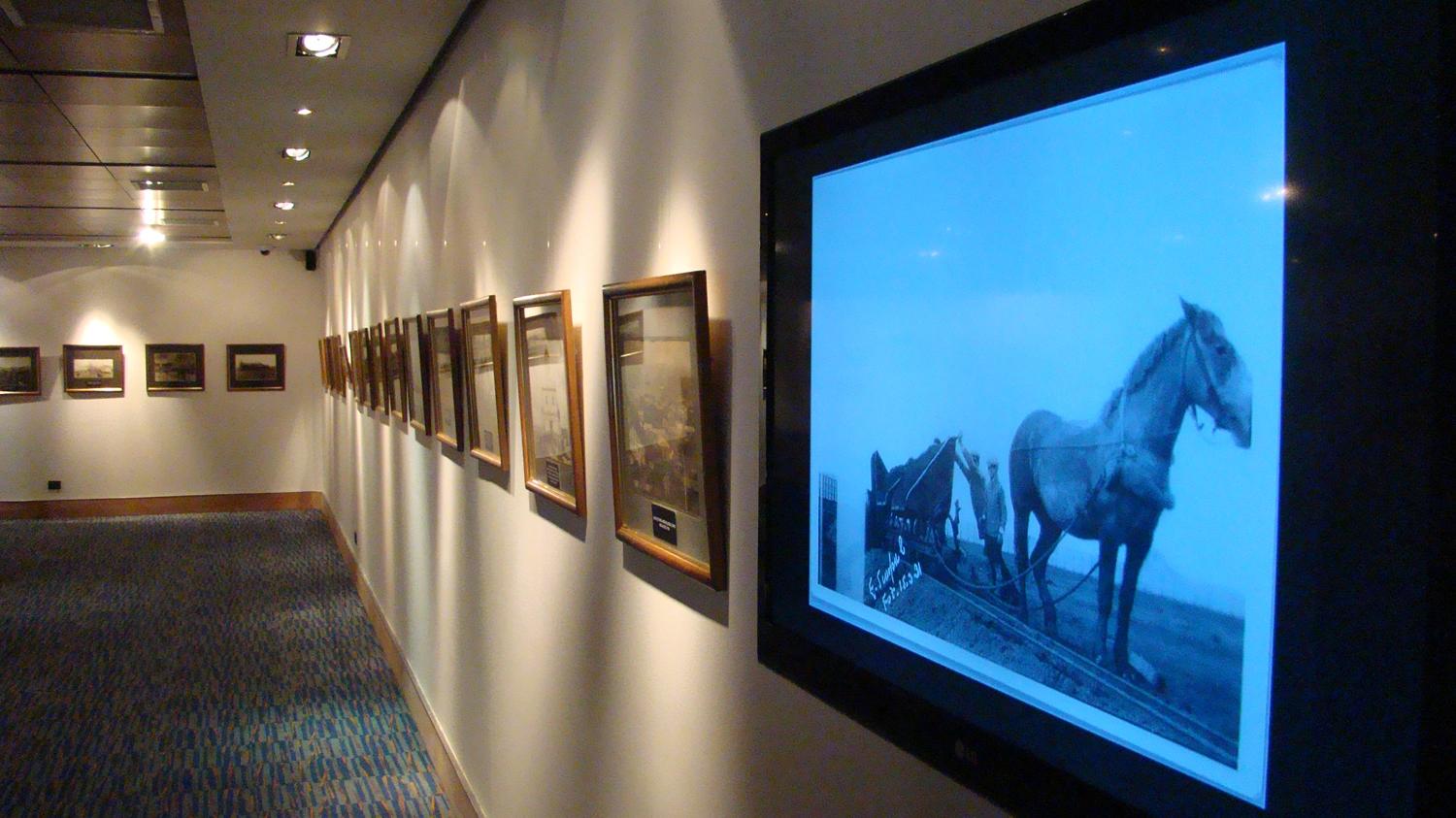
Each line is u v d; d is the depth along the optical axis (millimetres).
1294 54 603
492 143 2912
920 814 1012
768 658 1242
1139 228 708
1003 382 841
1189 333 670
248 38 3191
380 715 4559
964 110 877
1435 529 525
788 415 1182
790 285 1169
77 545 8438
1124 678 730
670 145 1633
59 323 9609
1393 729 552
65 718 4477
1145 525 705
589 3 2057
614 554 1985
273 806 3602
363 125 4449
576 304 2172
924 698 959
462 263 3330
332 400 8797
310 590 6953
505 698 2969
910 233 953
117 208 6930
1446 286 520
